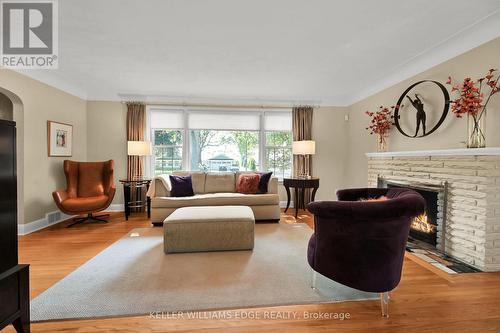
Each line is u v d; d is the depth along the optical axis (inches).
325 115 204.7
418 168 118.3
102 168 168.4
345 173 206.7
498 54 88.3
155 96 189.5
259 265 92.7
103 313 63.9
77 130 174.4
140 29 93.8
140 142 171.8
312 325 59.9
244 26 91.7
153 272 86.4
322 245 68.7
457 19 86.9
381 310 65.6
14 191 53.1
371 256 62.7
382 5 78.7
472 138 93.4
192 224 104.9
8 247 51.7
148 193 161.8
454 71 106.0
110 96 185.3
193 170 198.4
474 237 92.2
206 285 77.7
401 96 133.3
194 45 107.3
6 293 50.6
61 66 132.2
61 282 79.4
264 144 202.4
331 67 133.6
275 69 136.3
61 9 80.9
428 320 61.7
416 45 107.5
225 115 197.6
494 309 66.2
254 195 159.3
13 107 131.4
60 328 58.7
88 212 146.5
